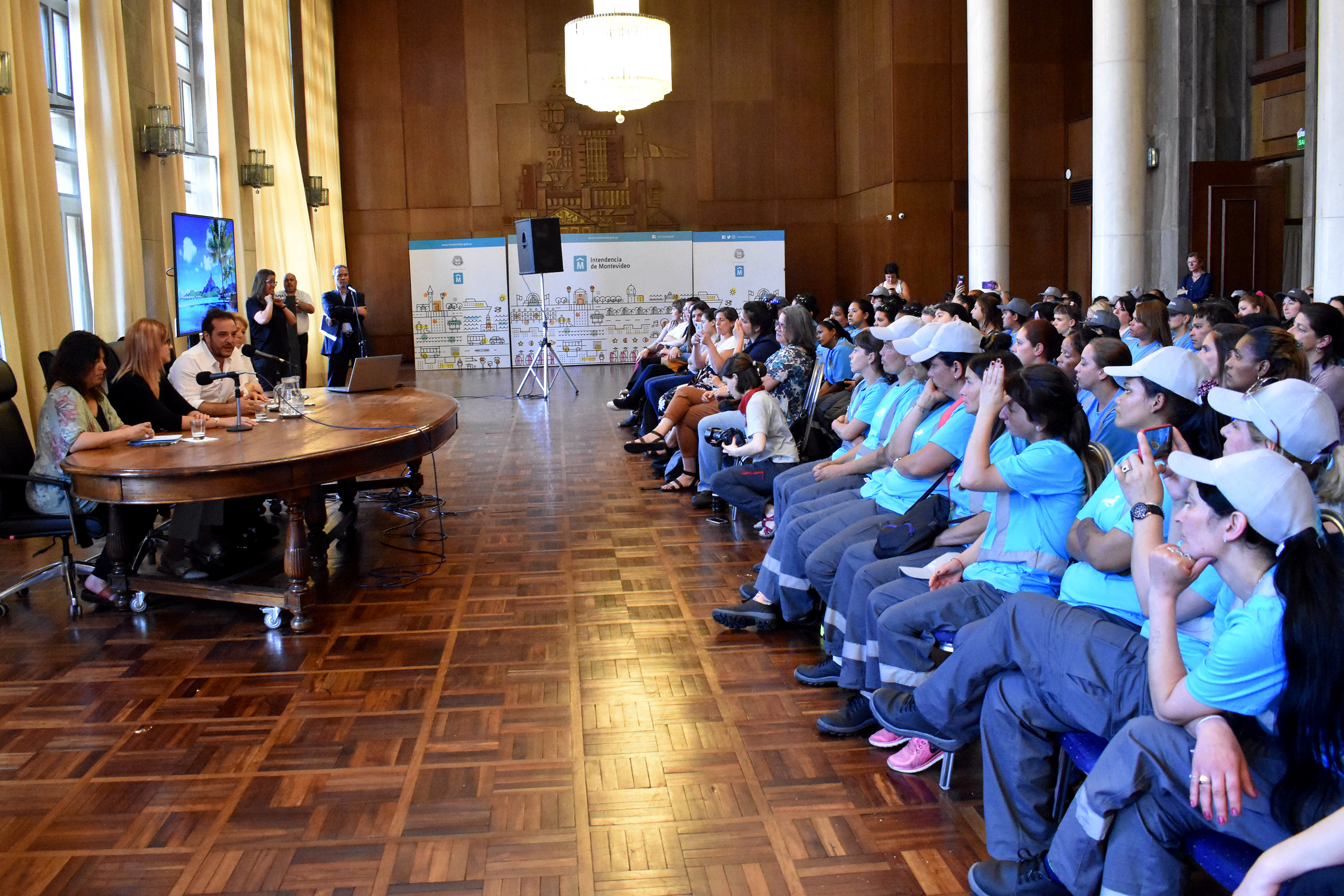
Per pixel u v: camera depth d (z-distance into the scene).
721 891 2.19
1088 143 14.63
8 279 5.73
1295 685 1.58
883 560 3.05
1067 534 2.58
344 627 3.96
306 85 14.16
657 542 5.23
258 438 4.31
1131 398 2.62
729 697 3.23
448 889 2.21
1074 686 2.06
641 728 3.01
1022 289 15.37
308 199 14.05
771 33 16.67
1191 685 1.71
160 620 4.07
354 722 3.08
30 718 3.12
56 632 3.92
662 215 16.81
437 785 2.68
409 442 4.48
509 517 5.85
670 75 10.97
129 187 7.55
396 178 16.59
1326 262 6.48
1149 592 1.92
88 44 7.24
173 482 3.64
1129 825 1.80
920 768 2.71
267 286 8.54
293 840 2.41
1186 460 1.72
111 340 7.37
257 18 11.91
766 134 16.80
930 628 2.67
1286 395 1.96
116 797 2.63
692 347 8.27
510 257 15.31
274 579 4.49
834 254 17.00
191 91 10.20
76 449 4.04
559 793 2.63
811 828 2.45
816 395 5.28
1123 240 9.59
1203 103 11.24
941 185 14.79
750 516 5.75
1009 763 2.19
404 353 16.84
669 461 6.89
